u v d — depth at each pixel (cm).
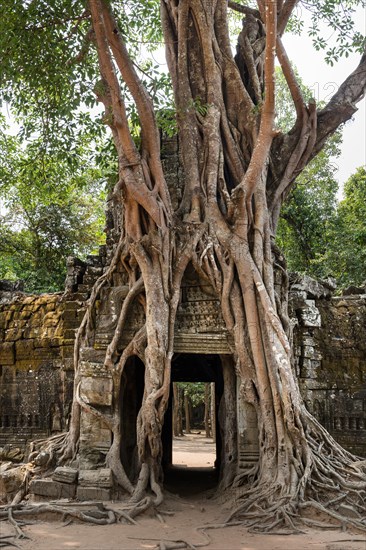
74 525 900
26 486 1112
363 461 1071
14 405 1512
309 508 927
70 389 1441
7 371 1549
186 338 1154
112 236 1422
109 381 1140
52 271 2498
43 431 1468
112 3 1246
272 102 1075
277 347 1072
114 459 1083
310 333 1408
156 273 1128
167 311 1120
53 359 1502
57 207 2519
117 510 948
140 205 1152
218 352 1147
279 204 1314
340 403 1392
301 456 1008
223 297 1132
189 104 1264
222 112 1278
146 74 1169
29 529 873
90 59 1331
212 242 1166
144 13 1365
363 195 2306
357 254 2112
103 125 1272
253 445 1109
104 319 1195
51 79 1202
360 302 1491
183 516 975
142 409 1087
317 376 1398
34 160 1444
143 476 1049
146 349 1102
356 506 944
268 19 1000
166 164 1302
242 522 920
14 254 2520
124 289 1191
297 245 2317
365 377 1409
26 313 1569
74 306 1463
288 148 1336
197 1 1298
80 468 1098
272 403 1059
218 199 1243
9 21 1134
